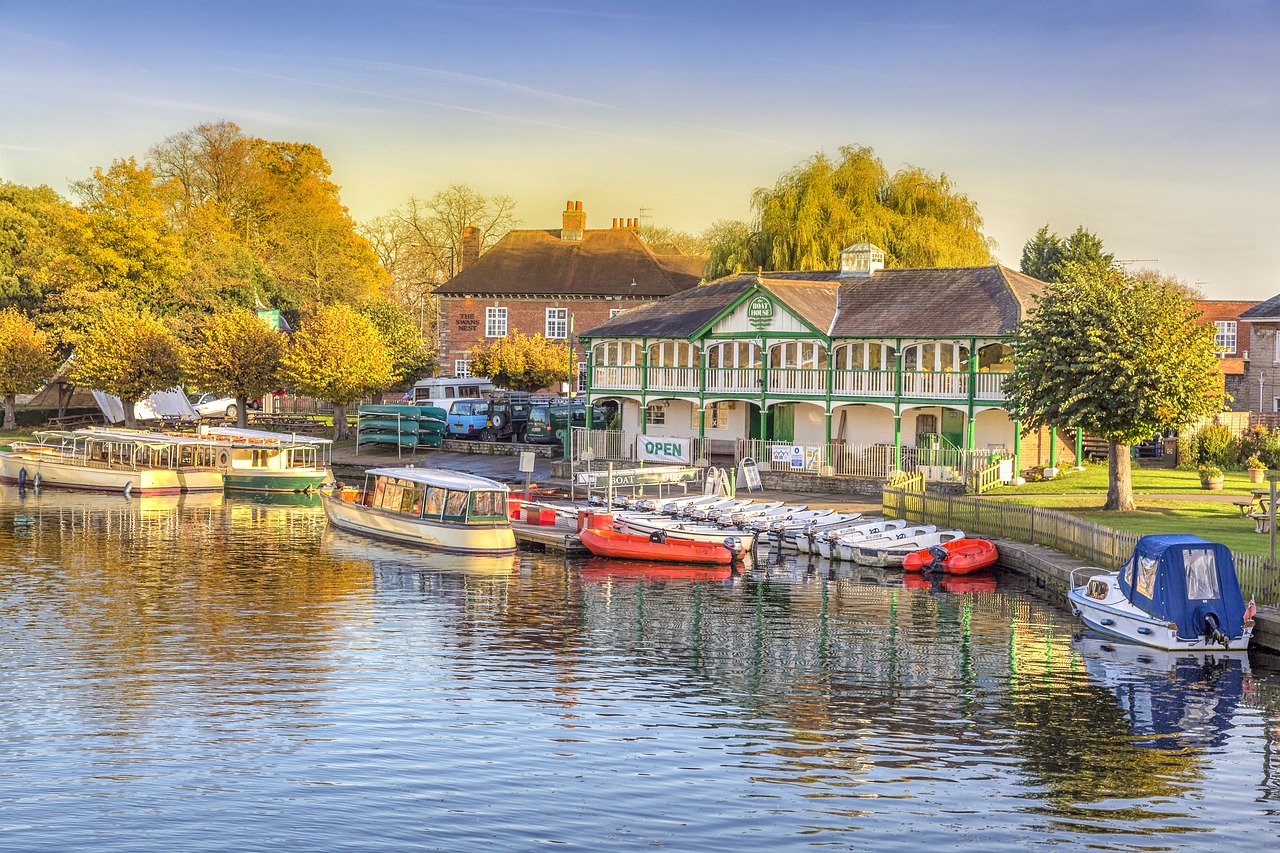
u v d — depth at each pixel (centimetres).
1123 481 4481
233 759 2294
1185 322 4438
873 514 5059
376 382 7906
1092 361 4325
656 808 2094
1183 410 4294
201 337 8669
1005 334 5438
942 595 3797
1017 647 3130
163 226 10012
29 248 10250
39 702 2611
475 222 12650
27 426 9319
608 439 6475
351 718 2536
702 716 2573
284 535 4900
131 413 8656
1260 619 3056
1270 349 6625
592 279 9719
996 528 4400
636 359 6731
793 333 6028
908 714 2591
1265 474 5453
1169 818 2069
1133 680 2823
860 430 6072
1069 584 3619
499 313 9800
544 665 2961
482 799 2125
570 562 4412
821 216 7538
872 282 6312
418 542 4625
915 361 5825
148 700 2636
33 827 1984
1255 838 1994
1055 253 9400
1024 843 1972
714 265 8088
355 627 3319
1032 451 5744
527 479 5862
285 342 8288
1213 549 3073
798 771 2261
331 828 1998
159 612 3453
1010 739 2434
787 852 1934
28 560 4253
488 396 7919
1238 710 2605
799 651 3097
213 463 6588
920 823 2044
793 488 5753
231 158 12256
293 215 12275
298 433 8675
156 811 2055
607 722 2530
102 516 5450
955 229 7681
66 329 9219
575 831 2000
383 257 13488
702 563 4359
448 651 3081
